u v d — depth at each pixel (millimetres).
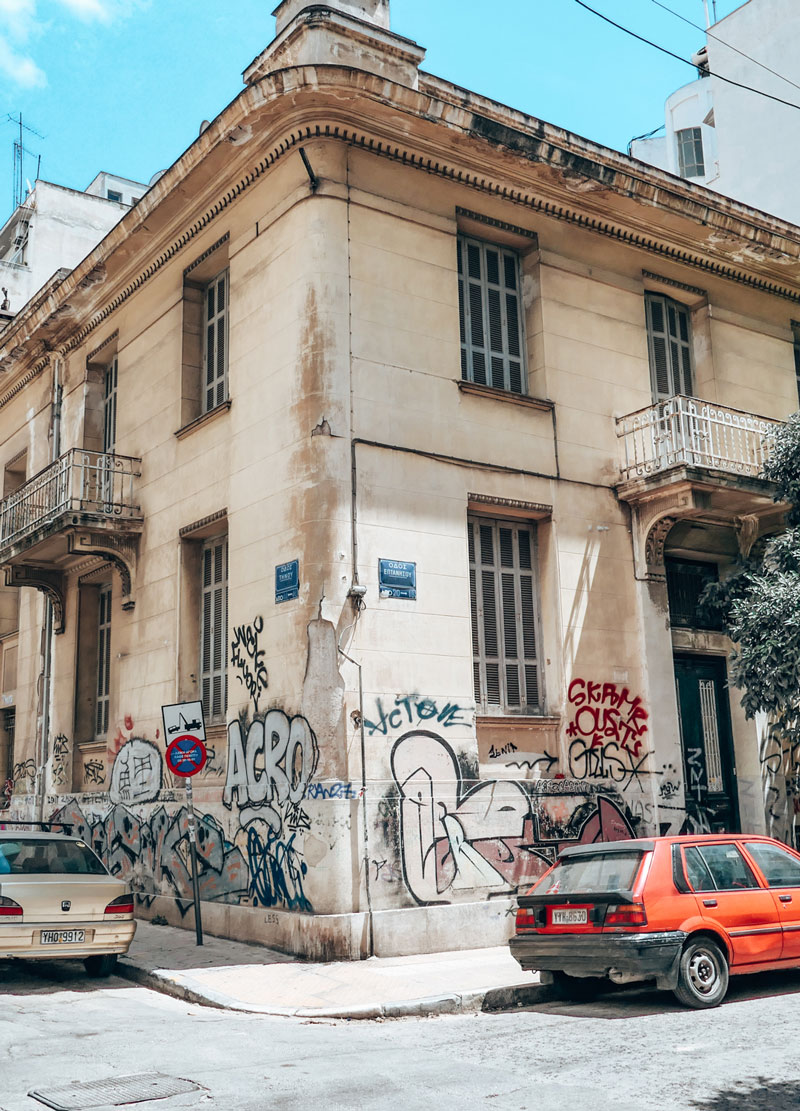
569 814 13023
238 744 12742
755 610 12625
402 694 11898
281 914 11445
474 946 11711
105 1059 7109
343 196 12664
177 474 14984
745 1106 5629
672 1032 7535
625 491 14391
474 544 13461
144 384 16312
